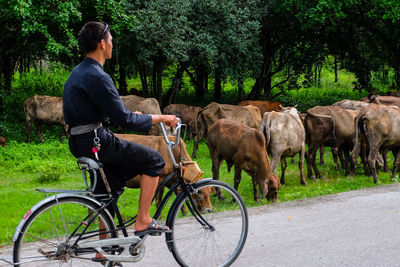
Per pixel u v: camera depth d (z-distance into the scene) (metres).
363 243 4.44
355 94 29.72
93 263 3.70
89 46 3.04
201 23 18.27
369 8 20.33
